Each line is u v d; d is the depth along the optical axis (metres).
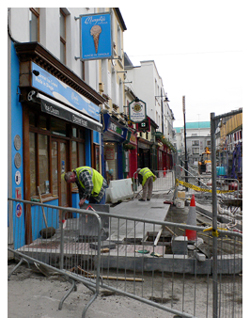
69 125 8.33
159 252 4.89
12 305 3.51
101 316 3.29
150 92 30.33
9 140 4.98
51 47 7.05
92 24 8.42
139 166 23.56
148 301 3.22
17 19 5.37
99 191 5.85
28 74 5.30
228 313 3.29
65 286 4.10
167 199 12.20
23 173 5.42
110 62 13.85
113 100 14.93
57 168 7.55
